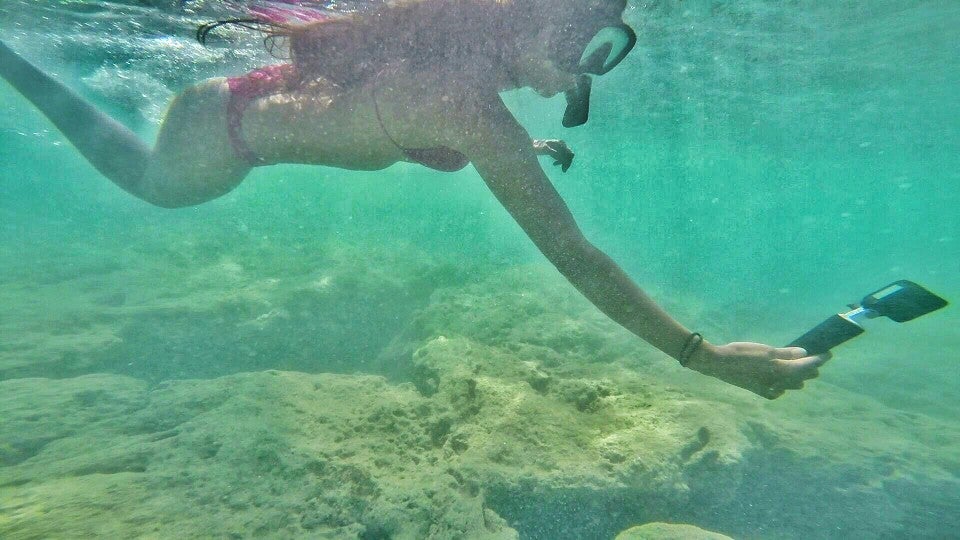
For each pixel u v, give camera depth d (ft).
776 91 17.83
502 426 4.55
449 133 2.31
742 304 15.69
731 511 4.36
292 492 3.50
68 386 4.97
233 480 3.50
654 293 12.72
